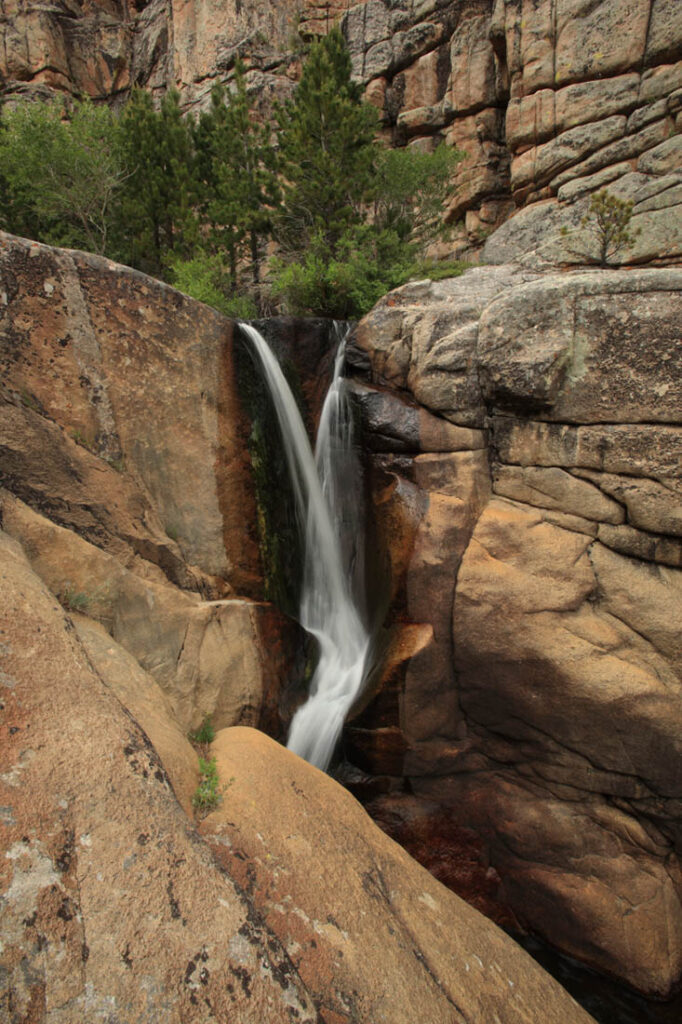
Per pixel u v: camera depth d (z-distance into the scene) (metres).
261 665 5.99
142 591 5.02
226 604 5.83
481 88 17.44
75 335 5.09
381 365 7.18
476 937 3.76
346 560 7.39
